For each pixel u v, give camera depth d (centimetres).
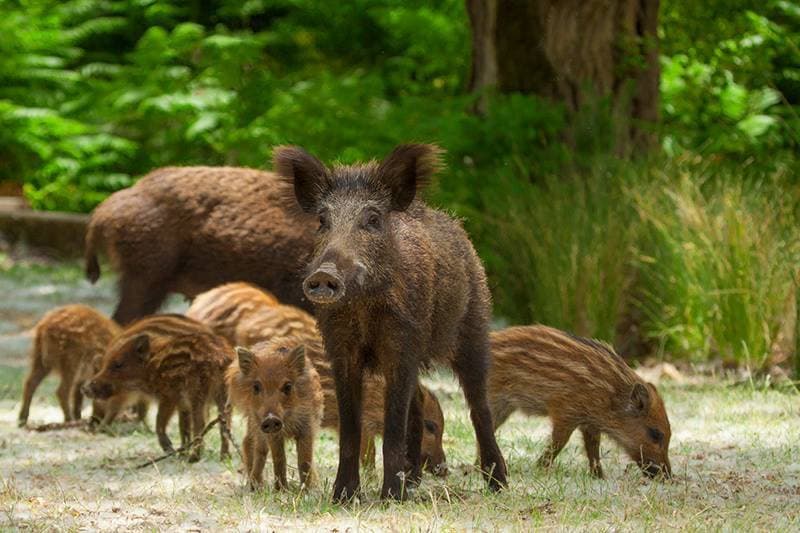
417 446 891
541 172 1784
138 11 3522
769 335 1465
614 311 1570
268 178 1402
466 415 1250
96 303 2203
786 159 1919
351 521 780
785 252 1481
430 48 3003
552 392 987
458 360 908
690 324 1558
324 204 805
